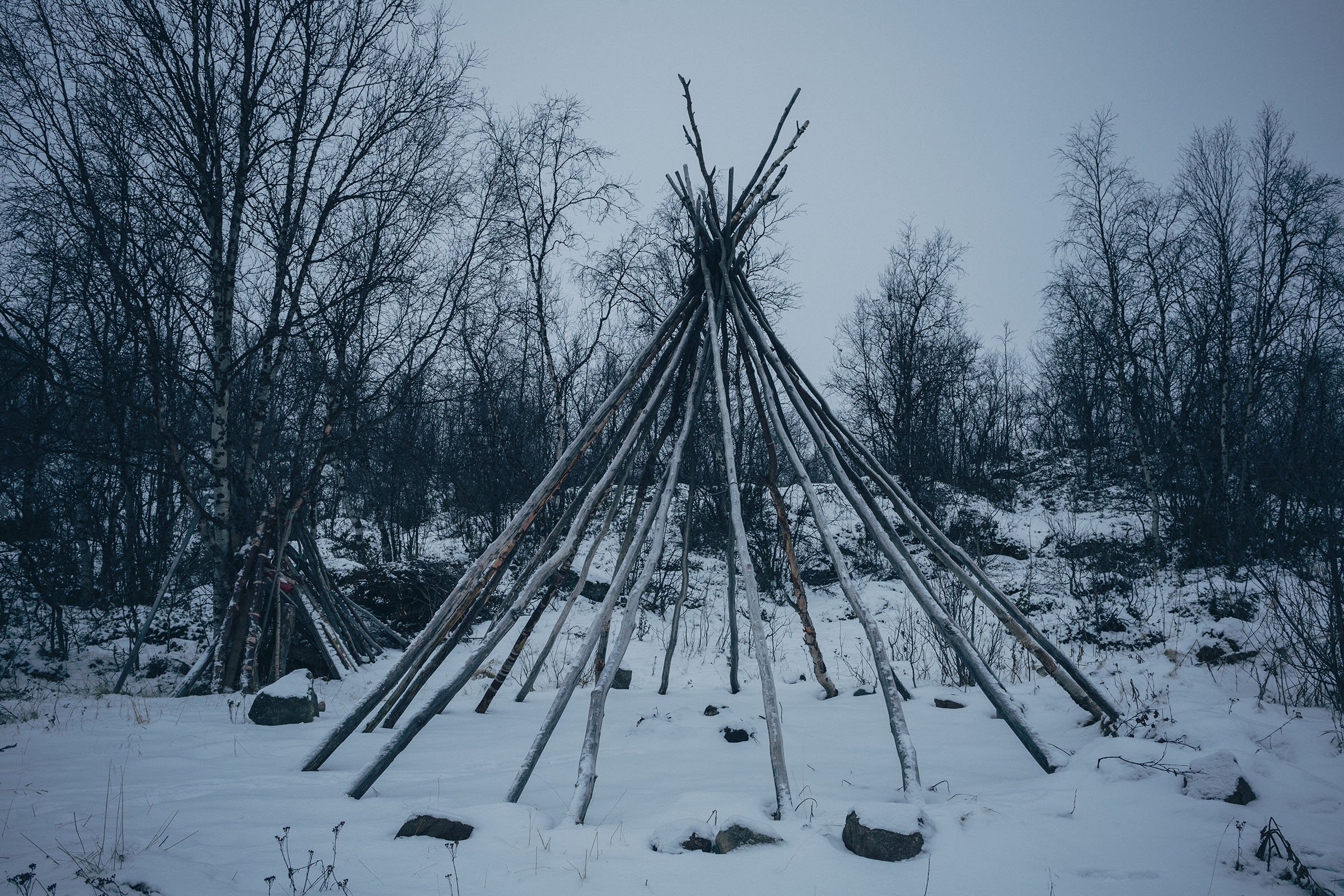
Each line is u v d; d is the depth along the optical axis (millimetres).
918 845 2844
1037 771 4066
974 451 27281
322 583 10570
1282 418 15359
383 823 3352
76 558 13422
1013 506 22547
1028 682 7035
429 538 19469
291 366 11930
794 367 5848
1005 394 33781
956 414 27406
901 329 24516
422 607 12891
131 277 9758
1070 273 20594
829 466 5180
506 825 3197
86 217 9891
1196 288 19000
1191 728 4074
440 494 20875
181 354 11164
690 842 2916
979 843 2918
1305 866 2678
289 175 10883
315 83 10992
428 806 3566
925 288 24531
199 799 3811
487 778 4254
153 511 15836
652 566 4391
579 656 4129
